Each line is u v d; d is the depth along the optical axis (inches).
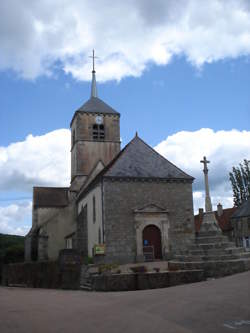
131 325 278.8
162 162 1035.9
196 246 686.5
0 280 1350.9
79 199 1328.7
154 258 937.5
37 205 1610.5
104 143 1526.8
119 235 925.8
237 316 284.0
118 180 958.4
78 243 1147.3
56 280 743.7
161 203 975.0
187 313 305.6
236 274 572.7
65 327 285.0
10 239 2095.2
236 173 1920.5
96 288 573.6
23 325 297.9
